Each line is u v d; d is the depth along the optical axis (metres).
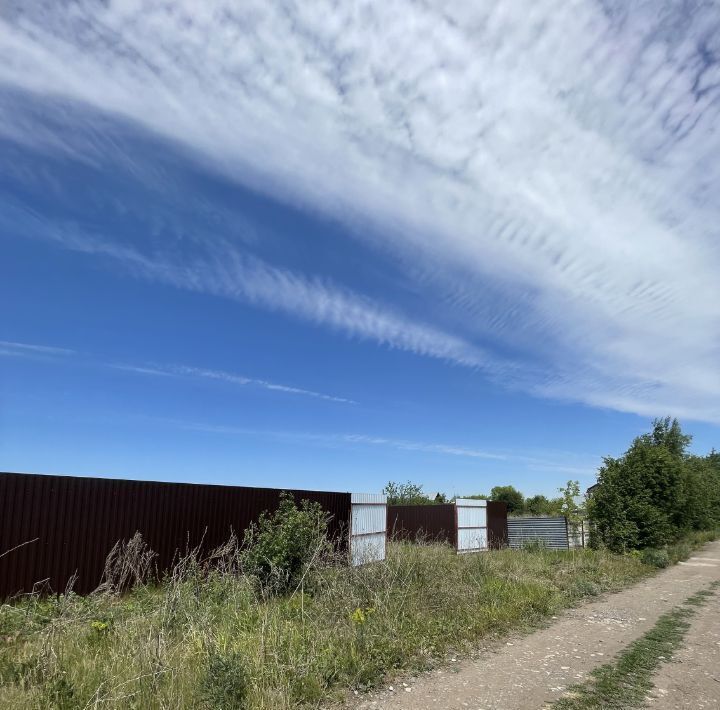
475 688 6.09
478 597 10.20
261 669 5.71
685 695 5.96
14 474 10.41
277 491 16.02
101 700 4.61
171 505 13.12
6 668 5.61
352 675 6.23
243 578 9.52
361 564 10.98
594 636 8.72
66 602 8.42
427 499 45.19
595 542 24.31
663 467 26.12
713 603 12.05
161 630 6.29
